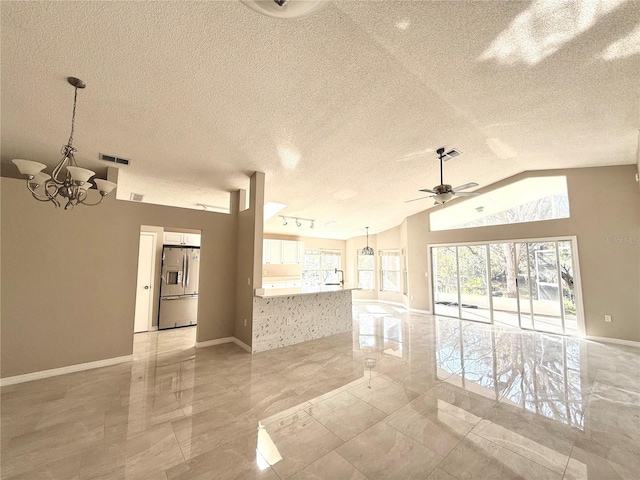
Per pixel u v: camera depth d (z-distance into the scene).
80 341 3.43
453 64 2.32
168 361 3.76
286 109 2.82
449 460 1.85
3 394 2.78
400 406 2.55
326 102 2.76
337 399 2.69
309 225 7.98
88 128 2.91
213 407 2.54
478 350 4.23
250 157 3.79
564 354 4.02
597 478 1.70
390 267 9.38
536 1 1.70
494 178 5.67
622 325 4.57
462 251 6.66
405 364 3.64
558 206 5.29
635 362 3.69
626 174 4.70
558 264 5.23
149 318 5.48
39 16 1.69
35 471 1.74
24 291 3.13
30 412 2.44
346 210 6.81
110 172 3.81
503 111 3.08
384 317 6.83
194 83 2.35
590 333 4.82
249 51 2.05
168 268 5.67
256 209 4.25
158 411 2.46
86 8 1.66
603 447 1.99
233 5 1.69
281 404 2.59
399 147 3.88
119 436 2.10
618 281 4.65
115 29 1.80
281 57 2.13
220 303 4.67
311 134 3.35
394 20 1.85
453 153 4.15
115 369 3.46
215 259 4.66
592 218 4.91
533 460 1.85
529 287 5.59
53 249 3.31
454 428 2.21
